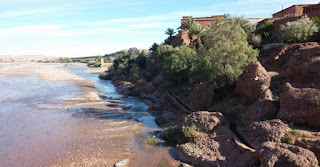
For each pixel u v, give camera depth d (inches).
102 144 794.2
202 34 1727.4
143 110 1273.4
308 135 550.0
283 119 646.5
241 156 594.9
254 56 1003.3
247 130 708.7
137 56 2755.9
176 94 1408.7
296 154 448.8
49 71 3976.4
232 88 1014.4
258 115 727.7
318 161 478.9
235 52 981.8
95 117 1123.3
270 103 723.4
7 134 909.2
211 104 1024.2
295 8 1544.0
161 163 650.8
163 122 1021.2
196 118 816.3
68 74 3459.6
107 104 1416.1
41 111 1253.7
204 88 1044.5
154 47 2438.5
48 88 2081.7
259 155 494.3
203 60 1008.9
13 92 1892.2
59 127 980.6
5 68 4675.2
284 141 567.8
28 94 1787.6
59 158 693.9
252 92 837.8
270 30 1373.0
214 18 2223.2
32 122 1058.7
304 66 789.2
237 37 1042.7
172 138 808.9
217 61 978.1
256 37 1257.4
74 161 671.1
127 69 2647.6
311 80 752.3
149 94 1680.6
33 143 815.1
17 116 1161.4
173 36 2578.7
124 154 713.6
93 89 2057.1
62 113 1204.5
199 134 757.9
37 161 679.7
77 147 772.0
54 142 819.4
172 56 1517.0
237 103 907.4
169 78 1536.7
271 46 1114.1
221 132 740.7
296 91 665.0
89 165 644.1
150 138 842.2
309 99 612.4
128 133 897.5
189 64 1450.5
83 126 986.7
